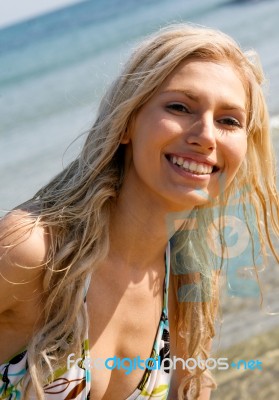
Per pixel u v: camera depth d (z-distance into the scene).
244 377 4.48
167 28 2.47
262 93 2.59
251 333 5.04
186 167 2.35
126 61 2.50
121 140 2.47
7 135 17.19
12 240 2.29
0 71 35.00
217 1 54.53
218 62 2.40
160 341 2.65
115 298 2.51
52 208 2.42
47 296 2.37
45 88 25.19
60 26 63.75
